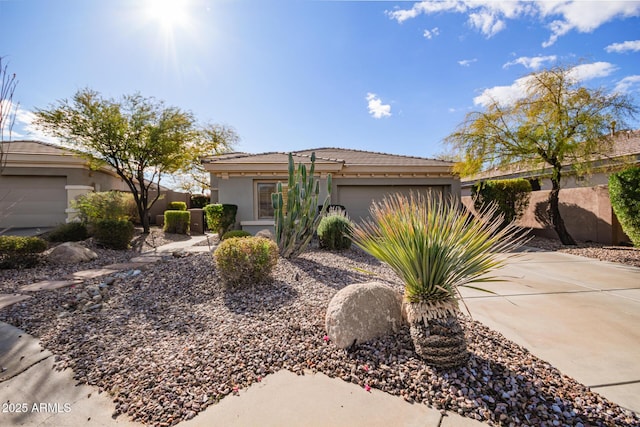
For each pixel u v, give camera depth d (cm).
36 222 1315
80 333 374
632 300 475
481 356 290
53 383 276
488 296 500
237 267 510
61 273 669
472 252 277
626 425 209
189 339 348
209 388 260
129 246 1050
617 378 263
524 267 718
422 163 1438
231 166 1242
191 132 1420
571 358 296
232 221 1225
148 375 280
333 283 539
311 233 745
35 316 428
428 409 227
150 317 421
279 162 1244
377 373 270
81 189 1361
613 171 1030
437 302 271
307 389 256
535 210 1259
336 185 1395
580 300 476
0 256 697
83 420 230
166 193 2116
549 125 984
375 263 727
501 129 1087
